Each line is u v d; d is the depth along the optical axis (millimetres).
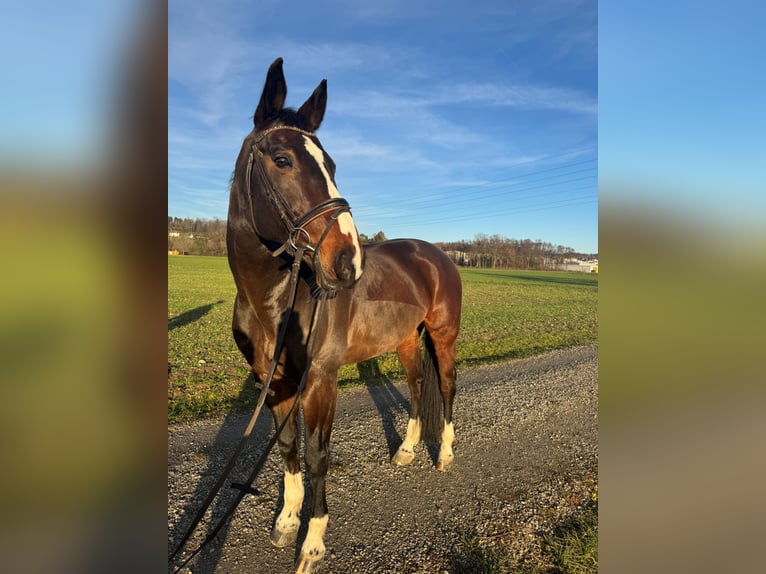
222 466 3475
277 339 2268
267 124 2129
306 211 1971
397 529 2807
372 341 2912
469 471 3590
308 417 2383
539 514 3027
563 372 6844
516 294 20781
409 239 3951
